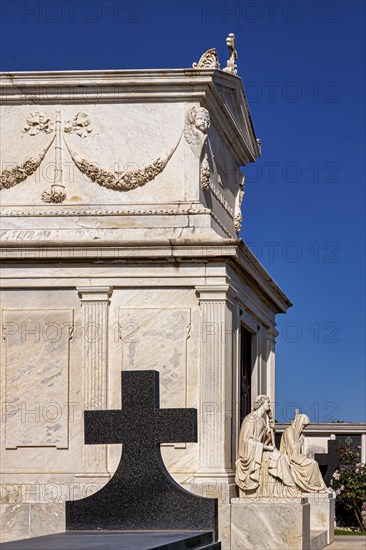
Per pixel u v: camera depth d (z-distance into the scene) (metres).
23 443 27.33
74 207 28.27
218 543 20.64
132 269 27.44
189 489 26.27
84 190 28.39
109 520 21.42
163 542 17.89
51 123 28.67
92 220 28.08
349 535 32.94
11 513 26.48
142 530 21.20
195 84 28.19
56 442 27.27
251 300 31.00
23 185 28.58
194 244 26.98
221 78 29.31
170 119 28.39
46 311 27.62
